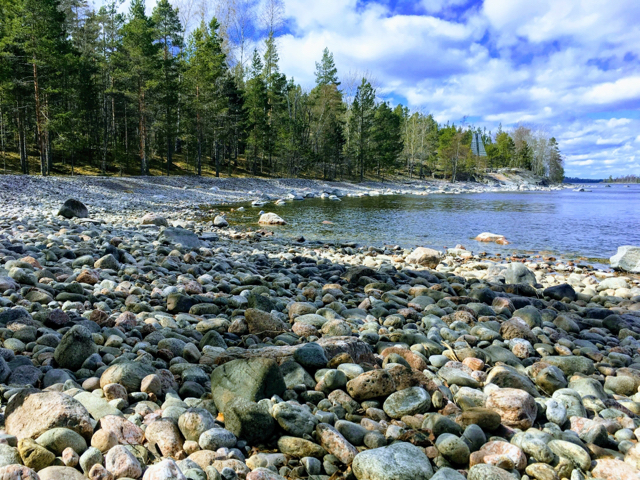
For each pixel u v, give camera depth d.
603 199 57.25
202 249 12.41
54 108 35.69
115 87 44.94
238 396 3.48
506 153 125.69
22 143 36.97
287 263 12.32
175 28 48.75
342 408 3.77
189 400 3.61
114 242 11.90
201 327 5.52
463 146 100.69
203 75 44.66
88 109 42.97
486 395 4.12
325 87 65.88
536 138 135.38
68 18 50.09
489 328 6.51
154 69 41.16
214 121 49.06
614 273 14.27
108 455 2.62
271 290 7.88
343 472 2.99
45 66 33.06
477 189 85.25
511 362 5.34
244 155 64.69
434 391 4.11
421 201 45.28
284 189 49.56
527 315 7.25
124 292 6.64
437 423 3.50
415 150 95.19
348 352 4.64
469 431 3.43
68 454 2.63
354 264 13.20
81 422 2.88
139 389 3.63
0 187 24.30
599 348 6.50
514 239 20.62
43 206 21.89
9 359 3.85
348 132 75.94
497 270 12.03
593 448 3.53
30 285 6.22
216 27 47.00
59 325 4.83
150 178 39.28
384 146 72.62
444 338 6.11
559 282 12.25
